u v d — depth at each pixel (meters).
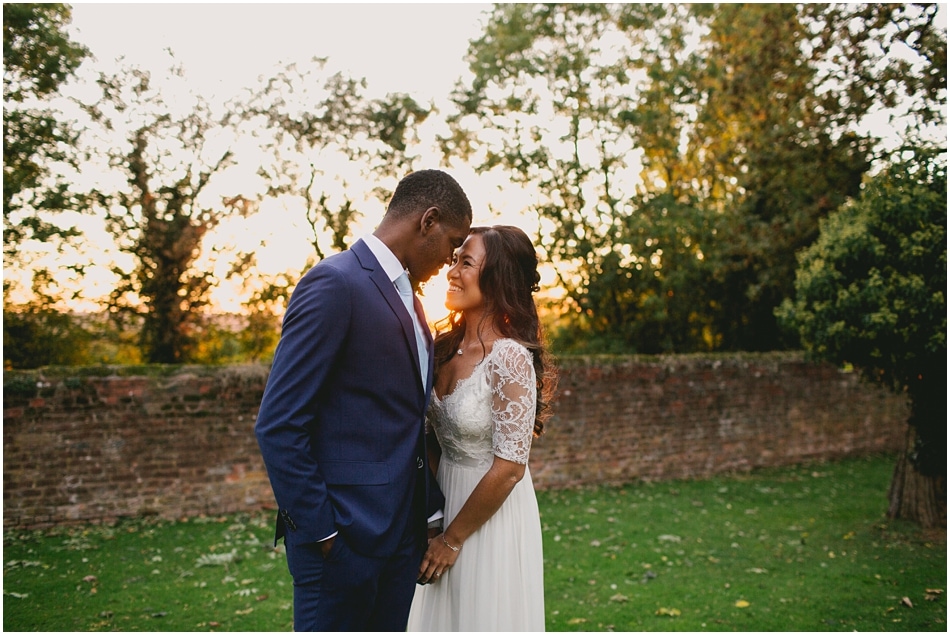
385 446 2.08
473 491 2.25
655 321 11.95
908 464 6.44
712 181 11.37
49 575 4.77
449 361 2.45
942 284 5.03
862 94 7.91
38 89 8.66
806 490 8.12
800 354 10.08
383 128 10.66
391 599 2.14
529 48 11.14
